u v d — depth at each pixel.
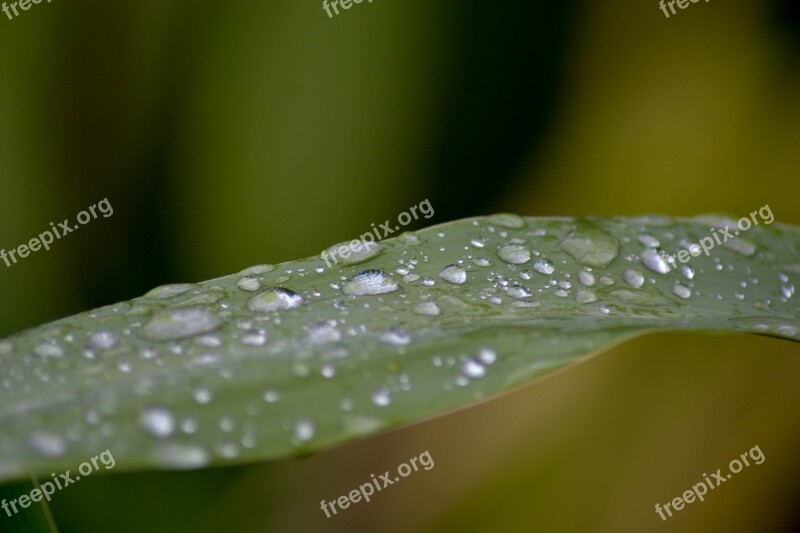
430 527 0.29
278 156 0.28
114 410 0.20
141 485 0.26
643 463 0.30
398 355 0.20
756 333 0.21
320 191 0.29
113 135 0.28
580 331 0.20
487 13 0.29
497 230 0.23
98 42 0.27
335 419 0.20
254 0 0.27
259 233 0.28
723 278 0.22
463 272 0.22
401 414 0.20
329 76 0.28
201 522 0.27
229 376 0.20
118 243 0.28
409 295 0.21
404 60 0.28
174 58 0.28
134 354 0.20
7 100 0.27
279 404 0.20
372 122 0.28
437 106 0.30
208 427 0.20
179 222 0.28
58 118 0.27
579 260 0.22
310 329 0.21
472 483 0.30
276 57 0.27
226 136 0.28
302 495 0.28
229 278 0.22
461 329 0.21
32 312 0.27
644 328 0.20
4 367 0.20
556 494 0.30
